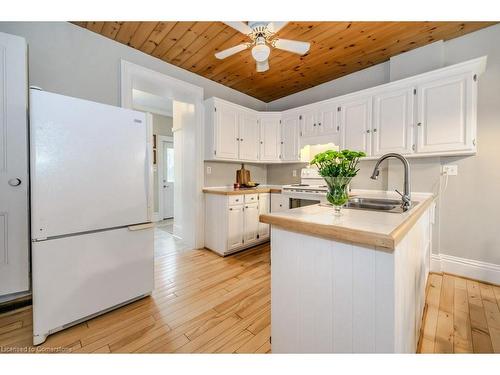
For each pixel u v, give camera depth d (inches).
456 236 90.9
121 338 56.7
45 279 55.1
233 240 117.3
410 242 41.9
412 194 96.3
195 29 86.7
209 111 125.7
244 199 122.4
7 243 63.7
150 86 110.3
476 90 79.5
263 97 159.6
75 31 84.8
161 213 214.8
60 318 57.2
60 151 56.6
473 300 73.5
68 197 58.0
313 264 39.3
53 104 55.2
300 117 133.5
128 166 69.5
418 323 55.1
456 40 89.8
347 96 110.9
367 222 37.5
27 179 66.0
